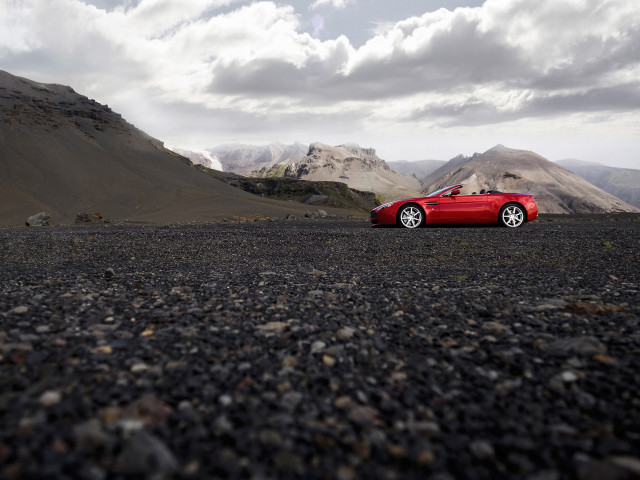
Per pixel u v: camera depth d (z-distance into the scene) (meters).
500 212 13.89
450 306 4.16
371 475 1.53
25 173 130.75
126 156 164.75
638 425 1.86
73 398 1.99
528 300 4.45
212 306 4.11
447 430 1.87
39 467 1.45
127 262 8.25
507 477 1.53
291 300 4.41
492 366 2.62
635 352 2.75
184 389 2.16
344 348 2.91
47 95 179.25
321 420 1.92
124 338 3.01
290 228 15.61
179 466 1.53
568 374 2.44
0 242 12.07
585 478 1.50
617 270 6.64
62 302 4.21
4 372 2.30
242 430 1.79
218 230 14.17
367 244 10.33
